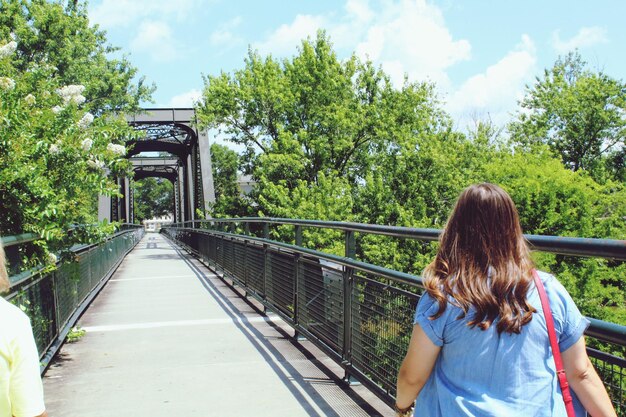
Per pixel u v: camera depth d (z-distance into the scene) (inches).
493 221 65.2
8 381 66.3
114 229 243.1
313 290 225.5
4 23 761.0
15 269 179.5
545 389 61.1
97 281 418.3
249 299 372.2
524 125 1440.7
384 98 1136.8
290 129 1114.7
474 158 1226.0
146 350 240.4
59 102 242.7
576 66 1582.2
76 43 849.5
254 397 176.4
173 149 1975.9
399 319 147.9
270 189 971.3
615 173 1439.5
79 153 223.3
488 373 61.7
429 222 1024.9
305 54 1139.3
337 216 964.0
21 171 193.0
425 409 66.8
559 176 926.4
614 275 776.3
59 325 243.8
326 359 219.9
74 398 180.1
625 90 1362.0
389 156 1118.4
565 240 81.7
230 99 1068.5
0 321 66.8
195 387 188.4
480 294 62.1
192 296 394.0
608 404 63.3
